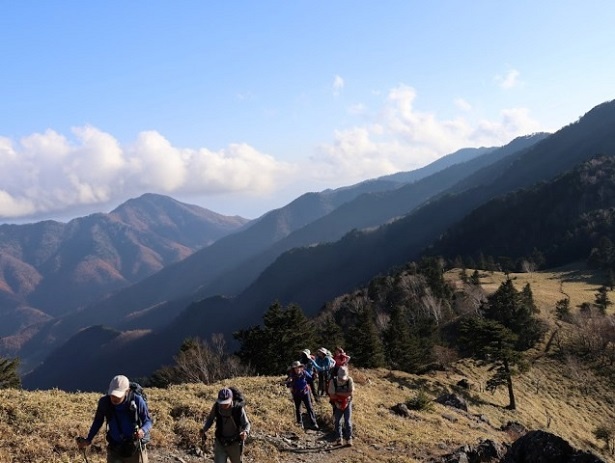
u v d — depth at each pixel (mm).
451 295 83312
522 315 65562
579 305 77375
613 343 60781
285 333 44719
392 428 15938
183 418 12727
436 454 13844
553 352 62688
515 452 13133
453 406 25281
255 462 11352
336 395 13195
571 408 50469
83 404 12672
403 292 88812
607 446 41656
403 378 44188
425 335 62594
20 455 9336
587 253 130000
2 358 35000
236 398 8555
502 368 47219
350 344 49031
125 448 6797
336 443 13242
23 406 11344
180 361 42438
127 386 6820
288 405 15758
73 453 9867
